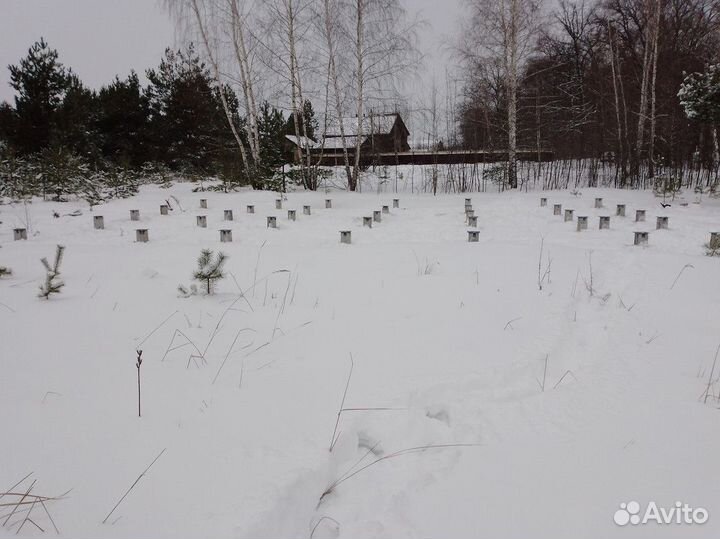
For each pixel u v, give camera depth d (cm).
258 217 1290
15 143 1745
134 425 272
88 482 221
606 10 2512
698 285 589
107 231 1075
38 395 300
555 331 450
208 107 2212
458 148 2569
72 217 1215
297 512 220
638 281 610
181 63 2295
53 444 249
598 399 328
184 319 459
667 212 1304
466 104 2503
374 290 581
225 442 261
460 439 287
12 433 257
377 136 2250
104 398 302
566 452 270
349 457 272
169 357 371
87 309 475
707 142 2042
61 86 1833
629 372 367
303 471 237
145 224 1169
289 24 1778
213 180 2038
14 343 383
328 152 2692
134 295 530
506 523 217
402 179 2233
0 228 1062
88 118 2042
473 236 951
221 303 515
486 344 419
